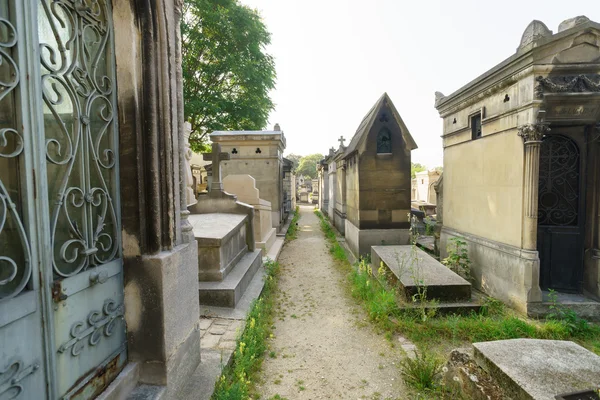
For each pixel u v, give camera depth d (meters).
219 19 16.39
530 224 4.52
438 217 8.20
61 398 1.67
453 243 6.55
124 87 2.23
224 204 7.14
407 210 7.94
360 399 2.92
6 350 1.36
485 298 5.09
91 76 1.99
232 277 5.08
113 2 2.19
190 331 2.82
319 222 17.12
